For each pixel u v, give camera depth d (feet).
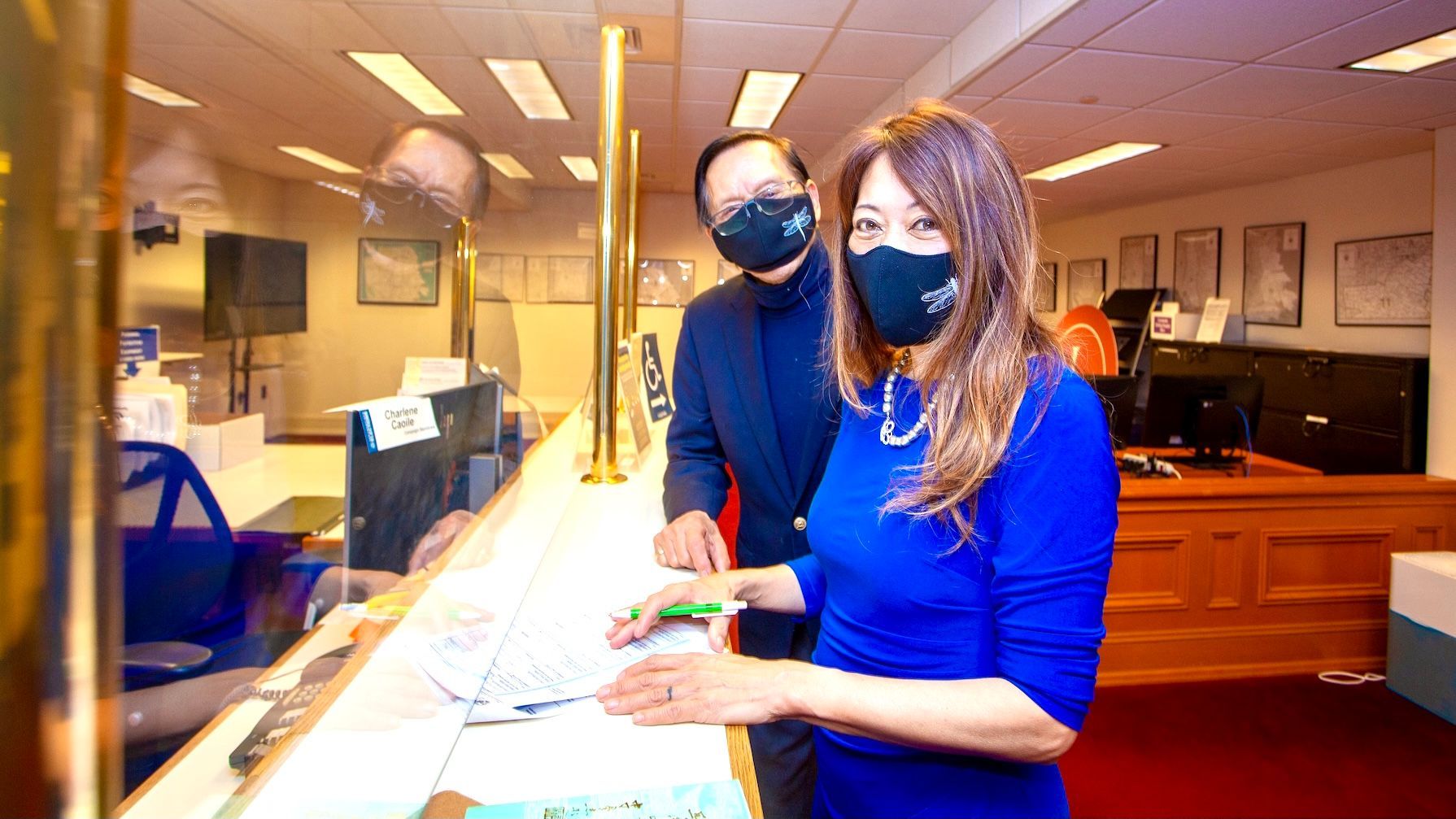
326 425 2.18
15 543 0.53
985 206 2.42
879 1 12.25
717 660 2.50
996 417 2.39
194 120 1.51
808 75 15.83
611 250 5.23
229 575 1.77
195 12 1.47
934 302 2.52
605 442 5.36
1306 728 9.24
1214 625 10.73
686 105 18.22
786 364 4.46
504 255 5.52
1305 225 21.33
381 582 2.39
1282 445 19.70
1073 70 12.97
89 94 0.56
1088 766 8.30
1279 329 22.31
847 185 2.78
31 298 0.53
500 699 2.27
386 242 2.80
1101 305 29.96
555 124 5.63
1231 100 14.43
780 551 4.57
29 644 0.54
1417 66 12.30
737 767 2.02
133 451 1.44
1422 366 15.98
